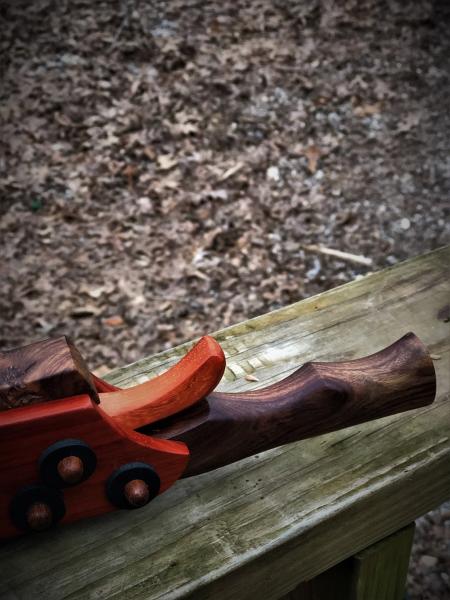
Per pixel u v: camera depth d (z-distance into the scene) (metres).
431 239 1.72
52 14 2.26
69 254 1.66
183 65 2.14
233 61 2.16
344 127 1.99
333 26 2.28
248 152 1.92
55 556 0.56
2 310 1.54
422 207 1.80
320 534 0.58
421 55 2.20
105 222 1.74
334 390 0.56
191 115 2.00
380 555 0.65
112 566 0.55
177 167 1.87
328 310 0.74
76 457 0.52
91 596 0.54
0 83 2.06
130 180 1.83
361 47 2.21
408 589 1.06
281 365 0.69
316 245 1.71
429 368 0.58
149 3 2.32
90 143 1.92
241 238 1.71
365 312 0.74
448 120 2.01
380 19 2.30
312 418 0.57
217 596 0.56
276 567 0.58
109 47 2.18
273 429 0.57
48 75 2.09
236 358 0.69
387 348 0.59
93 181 1.82
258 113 2.02
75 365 0.51
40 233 1.70
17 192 1.79
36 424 0.50
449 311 0.74
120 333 1.51
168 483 0.56
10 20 2.24
